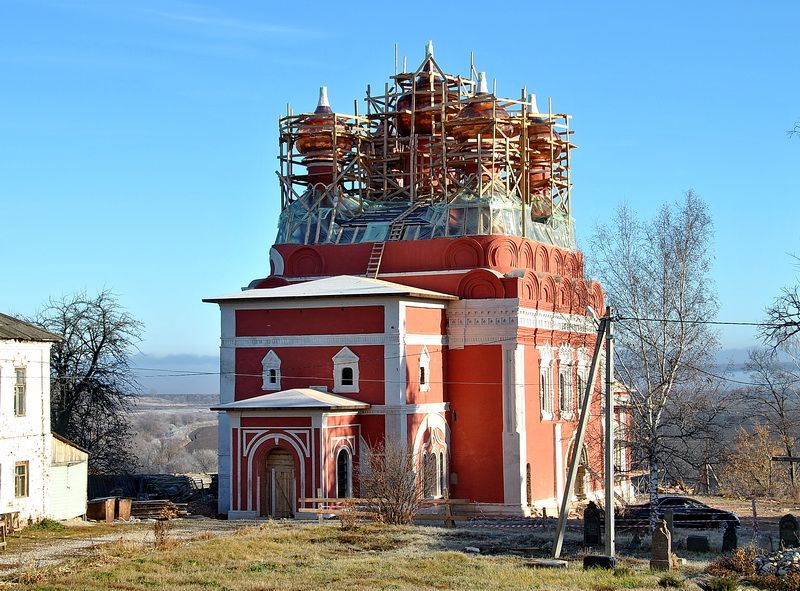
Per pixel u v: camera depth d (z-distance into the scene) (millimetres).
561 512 35219
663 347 48062
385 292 50062
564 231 62688
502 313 53344
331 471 47375
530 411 54312
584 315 53688
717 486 68375
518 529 44281
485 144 58656
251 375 52219
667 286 48469
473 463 53406
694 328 48312
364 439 50094
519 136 60500
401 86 63656
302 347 51531
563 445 57594
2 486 43375
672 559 34438
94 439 67000
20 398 44938
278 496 47781
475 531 41844
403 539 38781
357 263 57188
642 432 47250
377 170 63219
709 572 33562
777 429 72875
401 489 44438
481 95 59812
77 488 48406
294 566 33250
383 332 50250
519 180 61812
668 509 46531
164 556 34719
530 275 54562
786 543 37844
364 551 36438
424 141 62344
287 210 60531
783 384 64750
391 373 49969
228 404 48812
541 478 55156
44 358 46188
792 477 66688
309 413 46969
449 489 53625
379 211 60156
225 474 51125
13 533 42062
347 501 45156
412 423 50375
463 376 53906
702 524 46344
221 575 31609
